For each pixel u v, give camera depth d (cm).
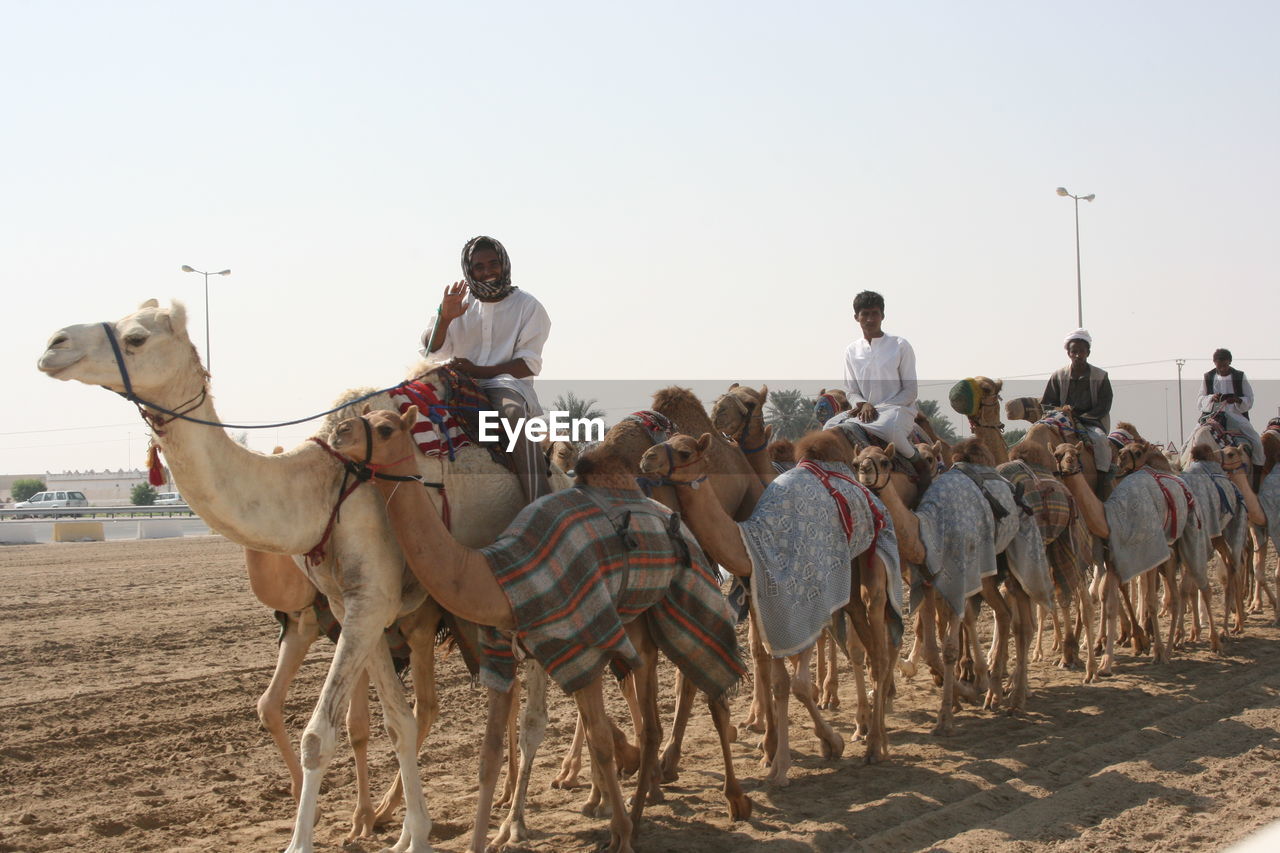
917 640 1152
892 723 991
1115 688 1114
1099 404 1309
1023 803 762
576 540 635
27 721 1002
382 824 734
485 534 698
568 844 691
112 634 1477
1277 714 980
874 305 1050
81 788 819
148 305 598
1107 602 1205
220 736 966
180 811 764
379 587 620
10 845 697
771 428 940
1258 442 1580
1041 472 1088
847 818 720
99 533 3578
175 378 571
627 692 800
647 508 690
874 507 850
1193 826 704
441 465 674
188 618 1623
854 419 1002
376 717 1031
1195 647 1345
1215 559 2088
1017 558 1023
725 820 727
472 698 1116
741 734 969
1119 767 820
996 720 995
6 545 3266
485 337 772
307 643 725
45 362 548
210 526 598
